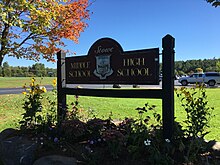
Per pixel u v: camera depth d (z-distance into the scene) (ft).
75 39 31.22
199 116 12.27
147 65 14.01
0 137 15.72
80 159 12.01
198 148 11.59
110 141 12.14
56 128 14.60
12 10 21.62
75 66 17.98
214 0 16.25
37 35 29.66
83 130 13.65
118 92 14.87
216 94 46.34
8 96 47.78
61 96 18.58
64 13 28.19
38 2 25.43
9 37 29.45
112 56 15.71
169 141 11.57
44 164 11.76
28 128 15.84
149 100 41.22
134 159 11.50
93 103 35.83
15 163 13.08
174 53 12.80
